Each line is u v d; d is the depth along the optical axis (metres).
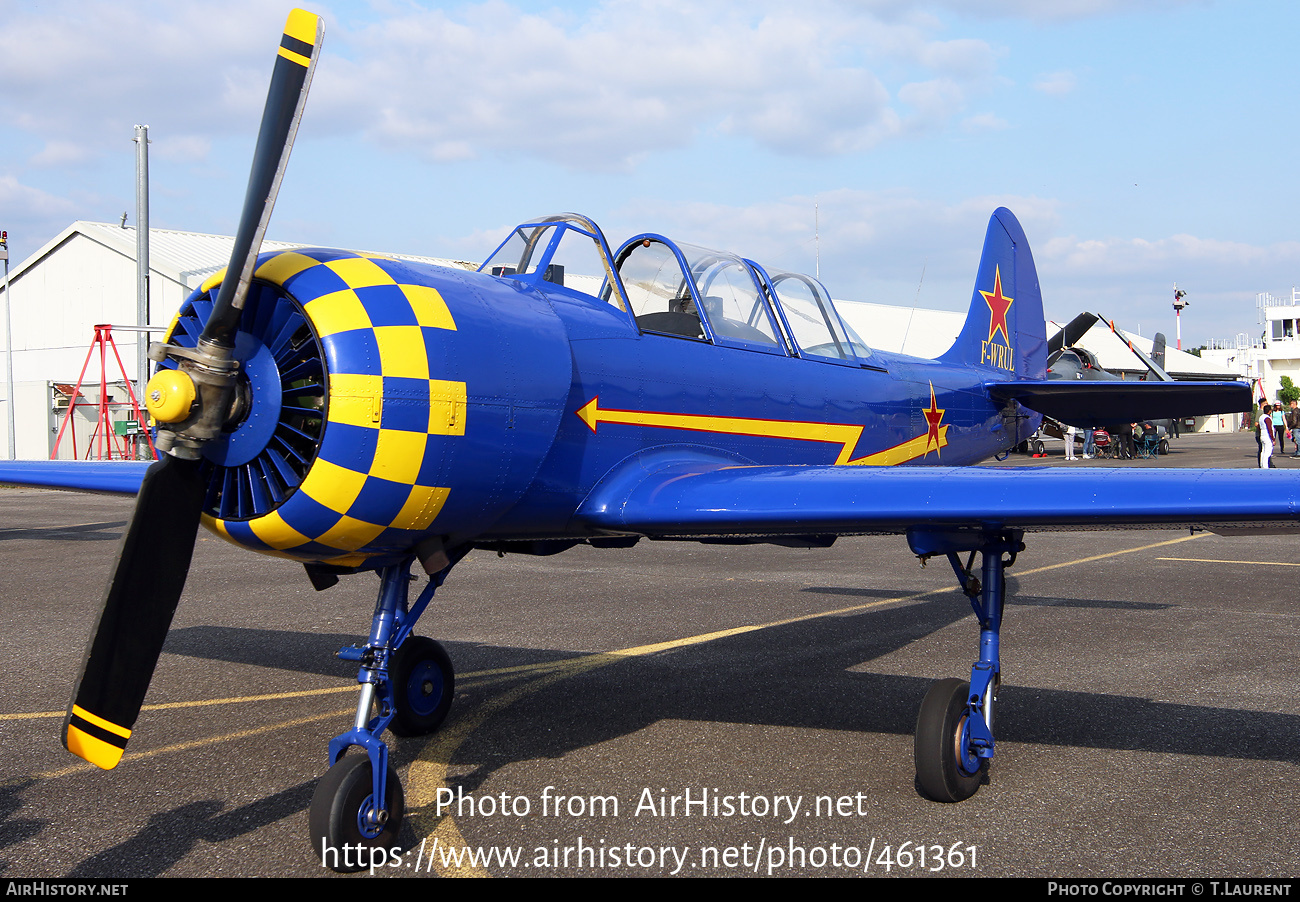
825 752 3.84
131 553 2.90
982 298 8.12
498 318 3.40
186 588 7.96
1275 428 25.89
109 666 2.91
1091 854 2.88
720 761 3.73
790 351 5.20
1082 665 5.12
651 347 4.22
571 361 3.63
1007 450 7.73
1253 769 3.58
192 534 2.98
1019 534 3.67
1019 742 3.92
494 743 3.98
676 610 6.89
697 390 4.40
